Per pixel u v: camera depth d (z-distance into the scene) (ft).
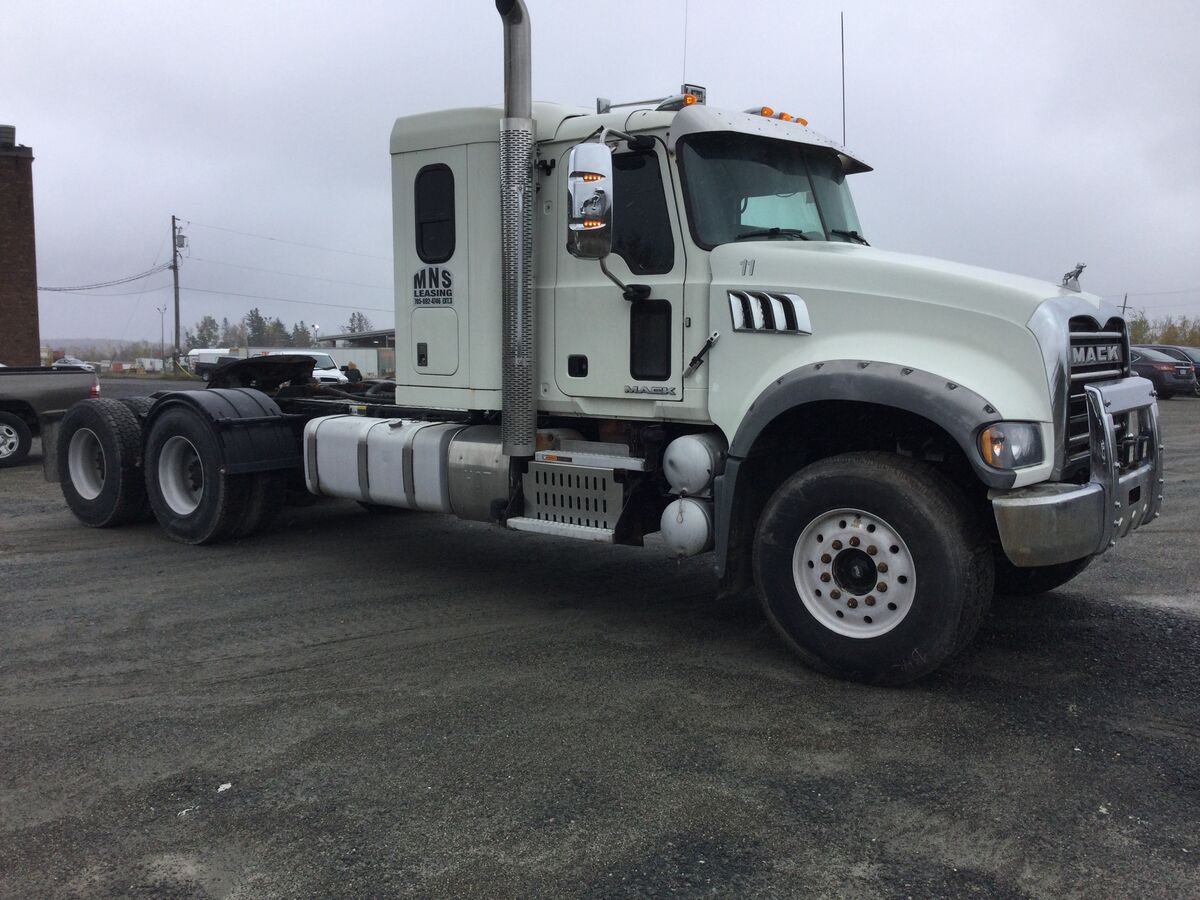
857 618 14.53
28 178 104.53
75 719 13.73
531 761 12.13
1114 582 20.97
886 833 10.28
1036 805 10.85
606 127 17.20
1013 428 13.29
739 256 15.88
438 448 20.22
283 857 9.95
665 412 16.87
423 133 19.77
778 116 18.07
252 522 25.67
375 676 15.40
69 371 44.88
